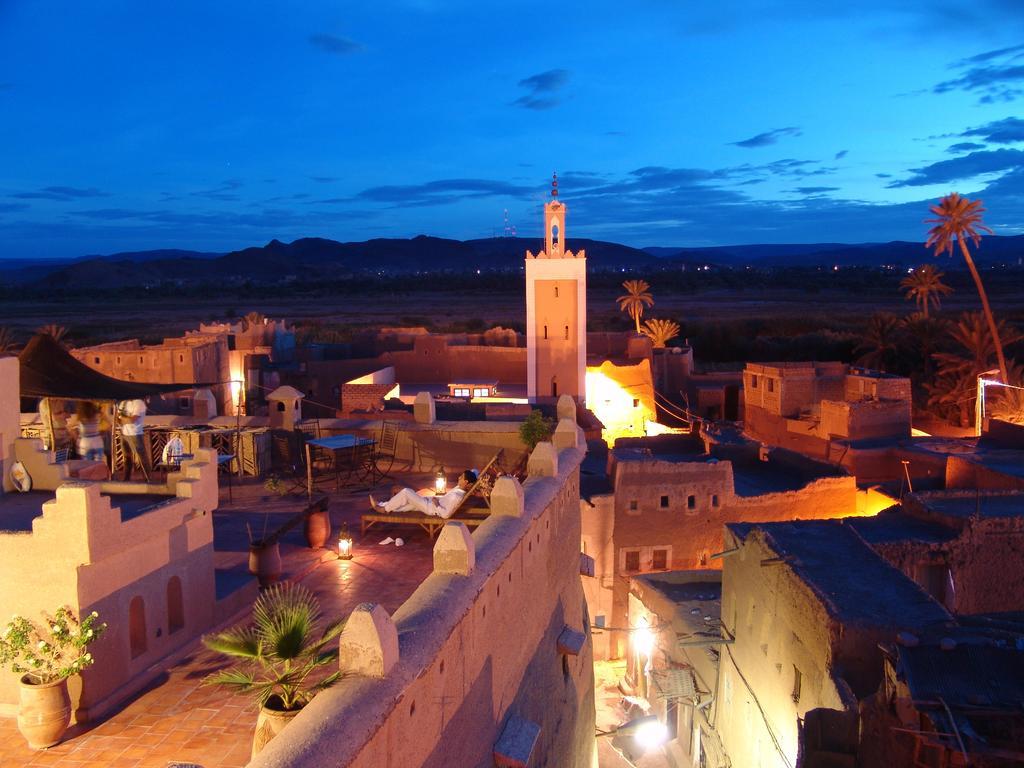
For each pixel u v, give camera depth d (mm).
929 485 28938
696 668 20734
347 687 6988
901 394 43375
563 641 14273
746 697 17766
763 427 49000
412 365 56438
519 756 10250
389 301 185250
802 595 14961
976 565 18250
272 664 7691
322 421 21375
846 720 12891
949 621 13547
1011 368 54500
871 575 15430
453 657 8805
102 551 9797
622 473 25969
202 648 11383
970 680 11820
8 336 52312
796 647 15141
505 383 56344
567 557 15570
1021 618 14820
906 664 12094
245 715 9688
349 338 80938
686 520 26312
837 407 41500
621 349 60500
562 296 50188
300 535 16000
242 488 19297
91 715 9570
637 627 23797
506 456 20875
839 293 191125
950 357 56750
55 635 9188
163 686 10344
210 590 12164
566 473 15227
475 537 10977
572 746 15242
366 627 7156
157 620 10938
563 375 50594
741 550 18641
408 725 7531
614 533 26078
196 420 21609
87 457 17031
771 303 164000
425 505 15656
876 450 37844
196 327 112562
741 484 28500
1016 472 24906
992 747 11062
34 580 9656
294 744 6090
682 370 59344
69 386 16969
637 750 21281
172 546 11266
